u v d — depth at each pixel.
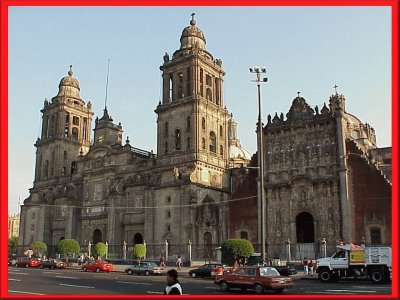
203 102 93.19
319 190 70.81
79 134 128.12
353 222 67.00
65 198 113.62
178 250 83.25
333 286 39.06
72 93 129.50
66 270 69.62
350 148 70.19
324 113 74.00
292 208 72.62
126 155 101.69
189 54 95.56
